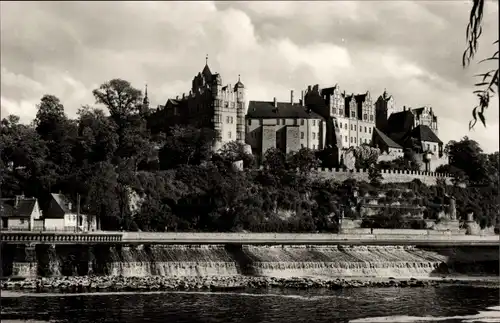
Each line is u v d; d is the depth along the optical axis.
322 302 119.50
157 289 129.25
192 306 112.06
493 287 145.62
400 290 138.12
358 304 118.19
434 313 110.94
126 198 194.12
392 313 110.06
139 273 149.62
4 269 140.50
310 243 177.12
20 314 101.75
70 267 145.12
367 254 180.25
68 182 192.38
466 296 130.75
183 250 159.62
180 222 198.00
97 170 191.12
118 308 108.50
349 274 167.38
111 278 139.38
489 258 191.62
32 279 135.50
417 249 190.50
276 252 169.88
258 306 113.75
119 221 187.00
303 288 136.38
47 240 145.62
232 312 107.69
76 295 120.19
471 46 31.64
